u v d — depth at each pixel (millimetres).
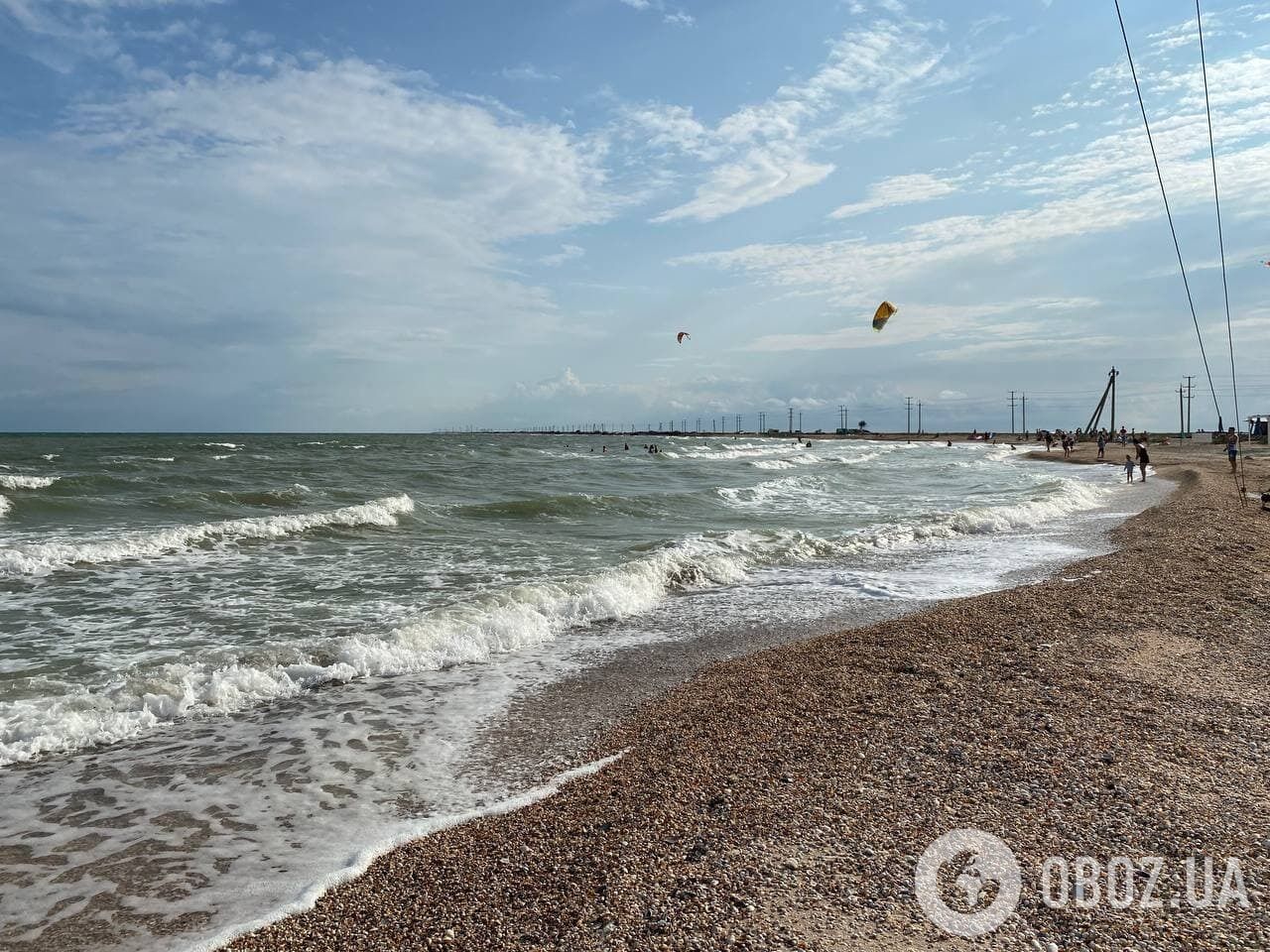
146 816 5562
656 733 6871
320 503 24344
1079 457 61000
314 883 4539
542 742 6902
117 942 4125
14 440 84000
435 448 70500
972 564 15695
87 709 7363
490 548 16750
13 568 13633
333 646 9312
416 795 5883
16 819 5504
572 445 103000
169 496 23047
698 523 22047
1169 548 15414
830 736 6410
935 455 72812
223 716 7543
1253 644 8758
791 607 12258
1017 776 5383
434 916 4113
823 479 37344
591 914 3996
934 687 7539
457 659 9453
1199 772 5391
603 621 11469
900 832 4691
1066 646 8828
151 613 11008
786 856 4469
